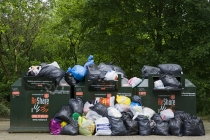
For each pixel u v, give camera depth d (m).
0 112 14.73
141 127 9.47
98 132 9.27
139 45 18.72
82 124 9.40
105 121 9.35
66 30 20.67
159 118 9.75
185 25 17.22
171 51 16.98
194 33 17.20
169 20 17.19
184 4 16.75
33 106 9.86
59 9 20.77
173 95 10.34
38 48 24.86
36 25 20.00
